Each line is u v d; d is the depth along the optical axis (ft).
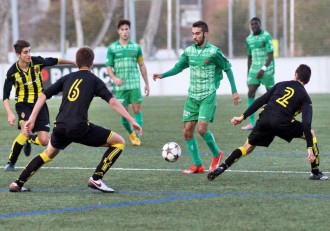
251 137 60.13
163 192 56.49
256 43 106.11
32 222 46.11
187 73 175.73
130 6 179.93
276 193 55.62
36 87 67.87
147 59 178.60
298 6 183.32
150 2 184.14
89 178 62.23
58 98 173.88
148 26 184.34
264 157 76.54
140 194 55.62
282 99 59.41
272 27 185.88
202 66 65.67
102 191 56.39
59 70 161.27
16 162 74.84
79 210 49.73
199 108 66.03
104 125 113.60
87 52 55.57
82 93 54.54
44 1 193.16
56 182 61.52
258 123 59.93
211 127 107.96
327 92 173.06
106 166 55.88
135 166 70.95
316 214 48.01
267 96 60.44
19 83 67.15
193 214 48.26
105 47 191.31
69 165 71.77
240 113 129.90
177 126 109.60
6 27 189.16
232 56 182.29
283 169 68.23
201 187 58.65
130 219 46.83
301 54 183.52
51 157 56.49
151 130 104.53
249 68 107.34
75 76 55.26
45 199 53.78
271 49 105.40
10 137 98.17
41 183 60.95
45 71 160.45
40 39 192.65
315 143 60.70
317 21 182.29
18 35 179.01
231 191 56.70
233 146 87.20
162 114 129.29
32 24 192.34
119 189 57.88
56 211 49.47
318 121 113.60
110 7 192.95
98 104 160.25
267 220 46.32
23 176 56.49
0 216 47.96
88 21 193.16
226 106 144.15
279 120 58.80
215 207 50.47
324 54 182.50
